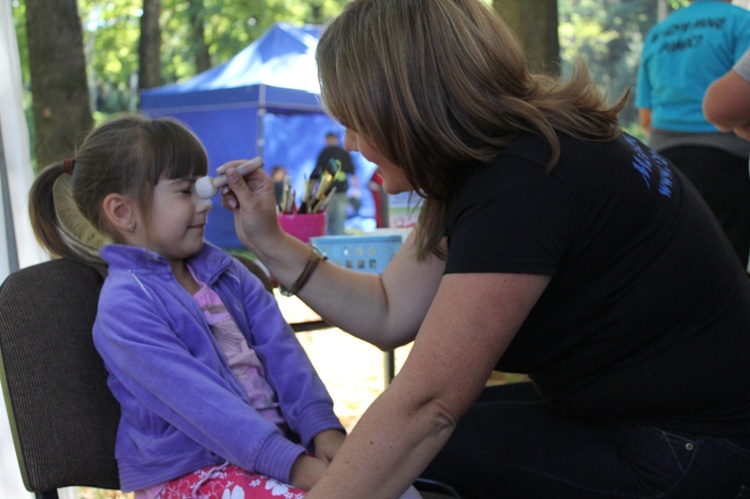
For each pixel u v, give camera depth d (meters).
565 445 1.26
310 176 2.40
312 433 1.33
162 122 1.38
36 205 1.38
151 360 1.20
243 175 1.39
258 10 15.23
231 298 1.44
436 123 1.03
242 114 8.04
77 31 3.91
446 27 1.04
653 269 1.08
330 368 3.59
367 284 1.49
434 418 0.97
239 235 1.45
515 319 0.98
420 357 0.98
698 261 1.11
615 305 1.10
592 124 1.11
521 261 0.98
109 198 1.32
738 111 2.04
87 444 1.22
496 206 1.00
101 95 22.02
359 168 8.04
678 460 1.14
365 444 0.96
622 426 1.21
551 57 3.35
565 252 1.05
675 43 2.77
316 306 1.46
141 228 1.34
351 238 2.09
